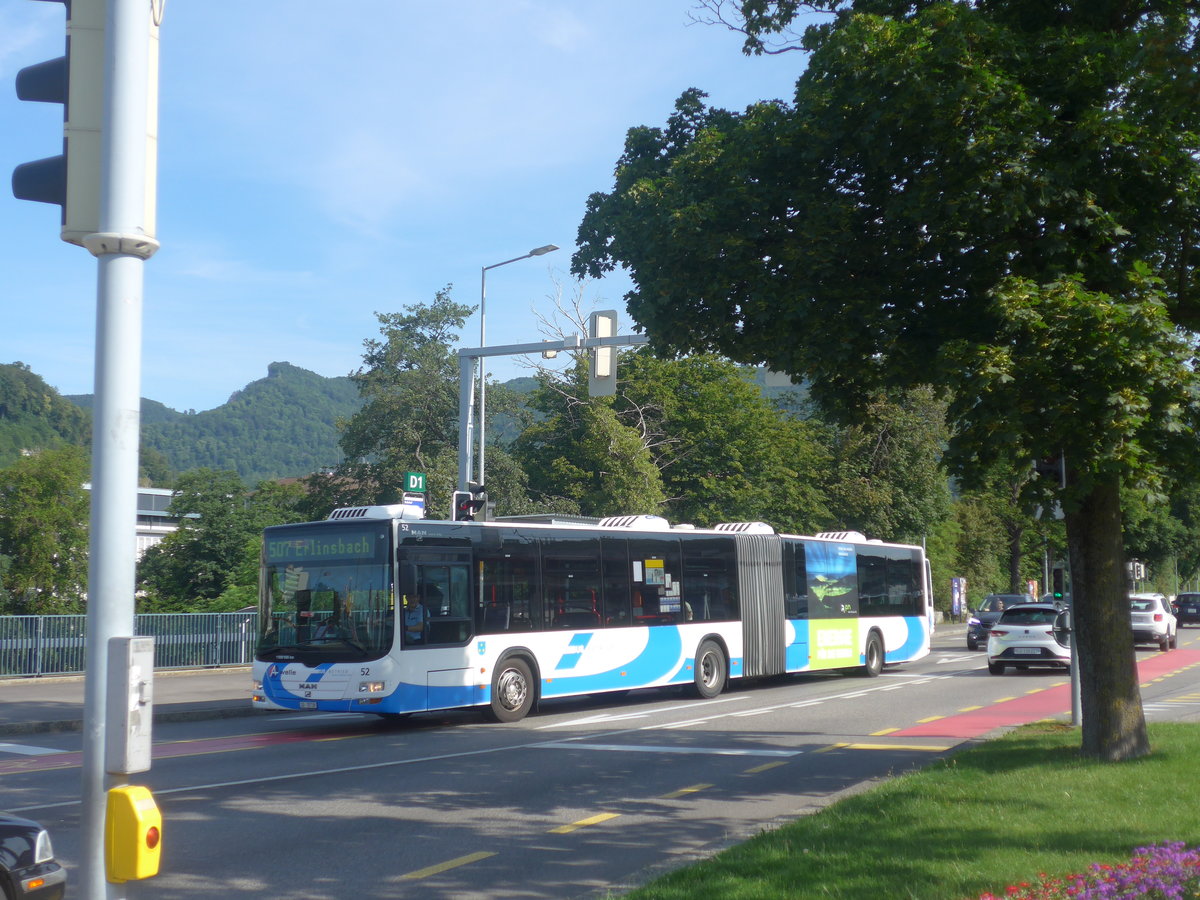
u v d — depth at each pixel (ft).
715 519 160.76
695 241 35.76
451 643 55.42
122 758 11.66
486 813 32.40
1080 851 22.89
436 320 148.05
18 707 63.10
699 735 50.21
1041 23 34.68
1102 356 28.27
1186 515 263.29
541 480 158.20
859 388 38.55
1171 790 29.32
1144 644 129.18
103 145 12.50
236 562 141.69
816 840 24.97
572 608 62.23
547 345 69.82
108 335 12.32
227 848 28.04
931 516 187.83
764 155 36.35
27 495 160.04
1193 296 35.27
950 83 31.14
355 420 144.15
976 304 34.19
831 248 34.32
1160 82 27.99
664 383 166.81
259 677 54.65
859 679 86.12
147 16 12.80
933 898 19.65
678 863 25.32
